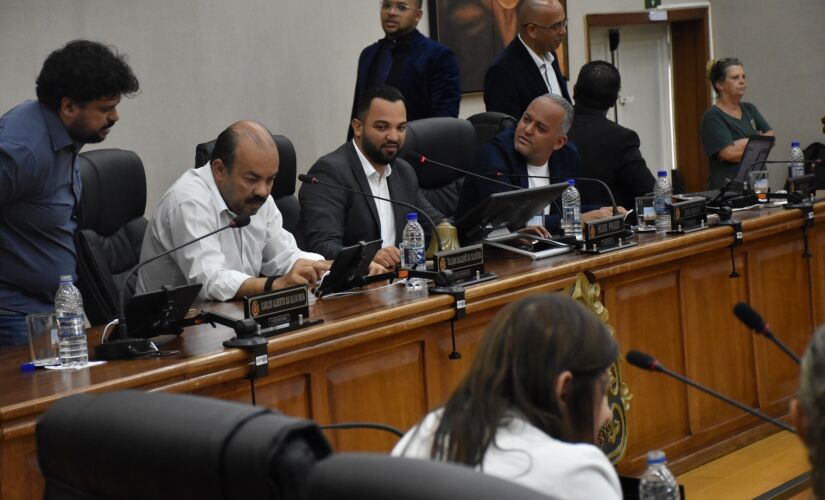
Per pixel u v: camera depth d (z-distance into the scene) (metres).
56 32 5.74
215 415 1.32
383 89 4.76
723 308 4.89
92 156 4.48
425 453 1.82
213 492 1.29
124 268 4.52
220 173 3.96
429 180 5.62
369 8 7.41
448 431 1.78
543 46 6.20
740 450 4.95
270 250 4.28
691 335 4.70
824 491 1.37
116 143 6.02
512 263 4.25
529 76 6.19
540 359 1.78
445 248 4.28
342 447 3.32
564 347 1.78
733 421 4.93
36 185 3.50
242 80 6.64
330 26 7.16
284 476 1.25
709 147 7.63
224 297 3.82
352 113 6.44
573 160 5.27
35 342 2.92
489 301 3.76
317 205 4.70
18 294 3.59
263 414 1.32
